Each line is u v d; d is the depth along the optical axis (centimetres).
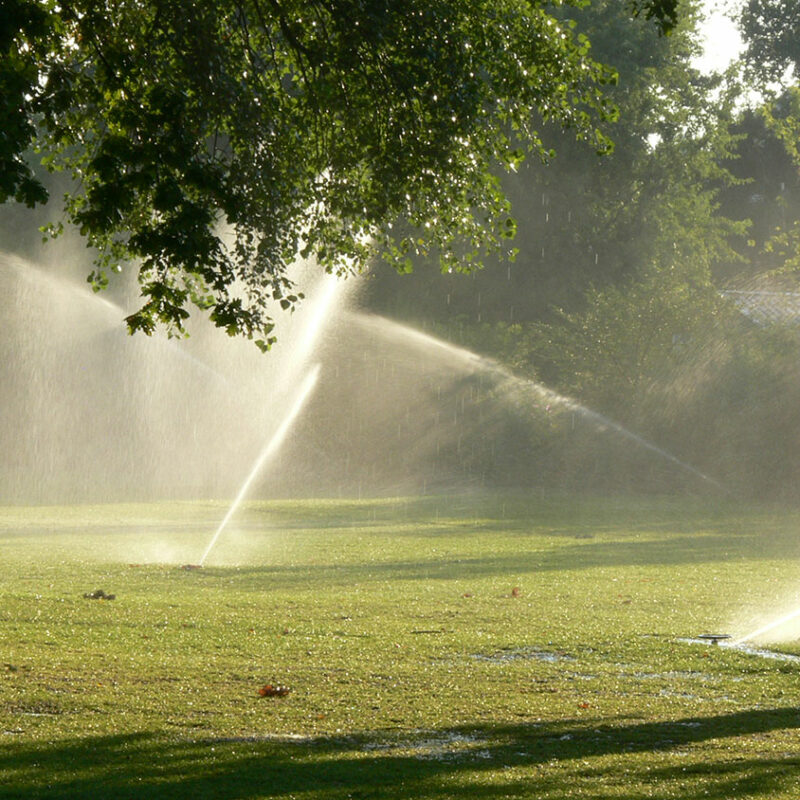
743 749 1741
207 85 2623
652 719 1952
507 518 6725
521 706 2045
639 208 12275
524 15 2867
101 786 1483
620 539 5475
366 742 1778
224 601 3294
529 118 3048
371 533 5725
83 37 2400
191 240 2261
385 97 2756
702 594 3541
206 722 1892
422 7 2708
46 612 2991
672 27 2297
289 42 2830
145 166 2234
